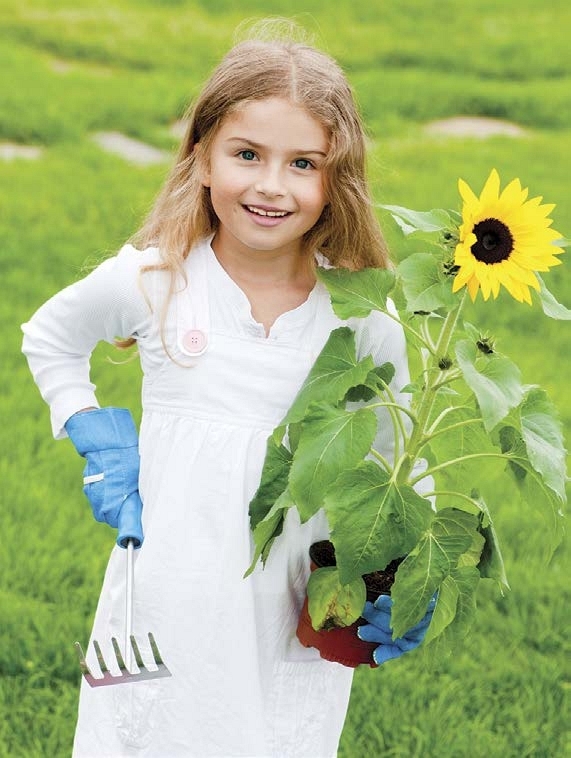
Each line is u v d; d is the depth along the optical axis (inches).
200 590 101.6
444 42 554.6
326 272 99.3
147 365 105.2
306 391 98.0
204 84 105.0
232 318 103.0
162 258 103.4
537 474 99.1
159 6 572.1
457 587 97.5
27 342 110.7
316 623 99.7
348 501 93.5
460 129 456.1
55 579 160.4
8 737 133.3
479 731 139.0
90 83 440.5
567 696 146.9
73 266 281.3
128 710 105.0
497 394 87.2
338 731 112.8
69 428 108.7
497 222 89.4
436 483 113.3
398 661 150.8
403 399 109.3
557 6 629.0
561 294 291.6
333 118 99.4
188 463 101.8
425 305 91.4
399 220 98.9
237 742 102.9
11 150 376.8
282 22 117.6
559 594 167.5
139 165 375.9
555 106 477.7
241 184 98.3
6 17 510.3
